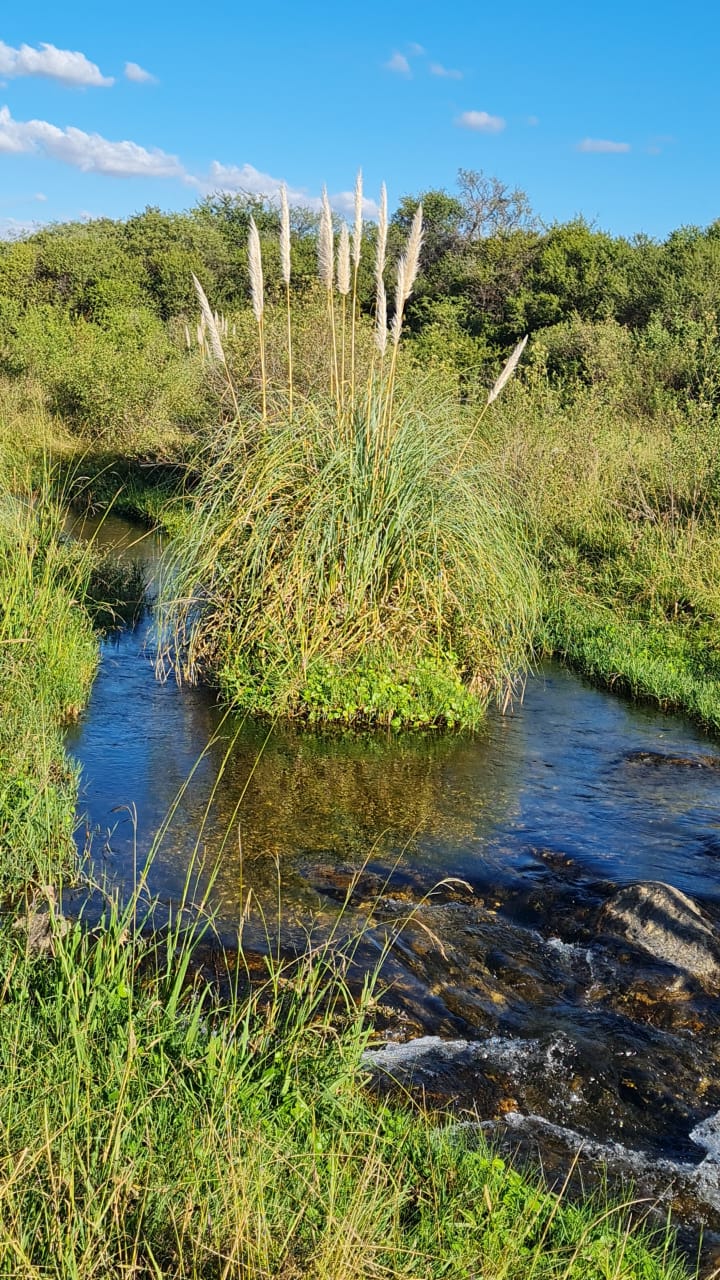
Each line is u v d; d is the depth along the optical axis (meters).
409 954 5.14
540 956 5.27
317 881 5.84
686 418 16.45
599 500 13.35
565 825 6.76
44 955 4.17
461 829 6.62
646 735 8.62
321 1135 3.41
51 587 9.62
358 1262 2.75
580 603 11.59
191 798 6.87
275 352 15.66
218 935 5.14
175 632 9.31
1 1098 3.12
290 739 8.06
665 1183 3.82
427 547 8.56
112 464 18.88
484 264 33.72
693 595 10.94
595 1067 4.41
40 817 5.86
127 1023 3.62
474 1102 4.12
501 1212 3.26
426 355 19.89
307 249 29.45
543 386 18.28
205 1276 2.76
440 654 8.81
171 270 37.59
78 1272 2.63
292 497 8.50
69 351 24.67
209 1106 3.35
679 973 5.07
